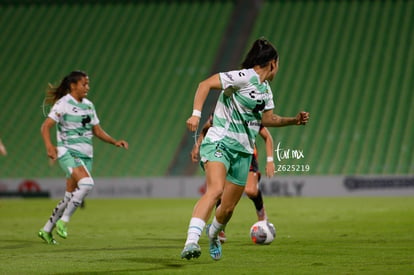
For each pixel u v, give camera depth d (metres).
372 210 56.69
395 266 22.86
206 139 22.31
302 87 106.25
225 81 21.41
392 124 98.88
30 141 104.50
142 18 122.12
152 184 87.81
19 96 111.19
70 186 34.03
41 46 119.06
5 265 24.44
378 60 107.94
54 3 125.44
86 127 34.50
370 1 117.19
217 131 22.22
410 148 95.06
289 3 119.75
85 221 49.31
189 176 94.62
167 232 39.38
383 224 42.50
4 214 59.38
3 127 106.81
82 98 34.38
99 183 88.62
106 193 88.56
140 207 67.50
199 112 20.77
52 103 34.78
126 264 24.17
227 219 23.70
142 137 102.88
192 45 116.12
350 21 114.56
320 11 117.38
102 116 106.62
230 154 22.30
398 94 102.69
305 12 117.56
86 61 115.81
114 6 124.81
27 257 27.02
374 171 93.06
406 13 113.94
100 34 120.19
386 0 116.88
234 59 112.00
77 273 21.89
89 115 34.53
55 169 100.00
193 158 23.81
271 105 23.12
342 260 24.84
